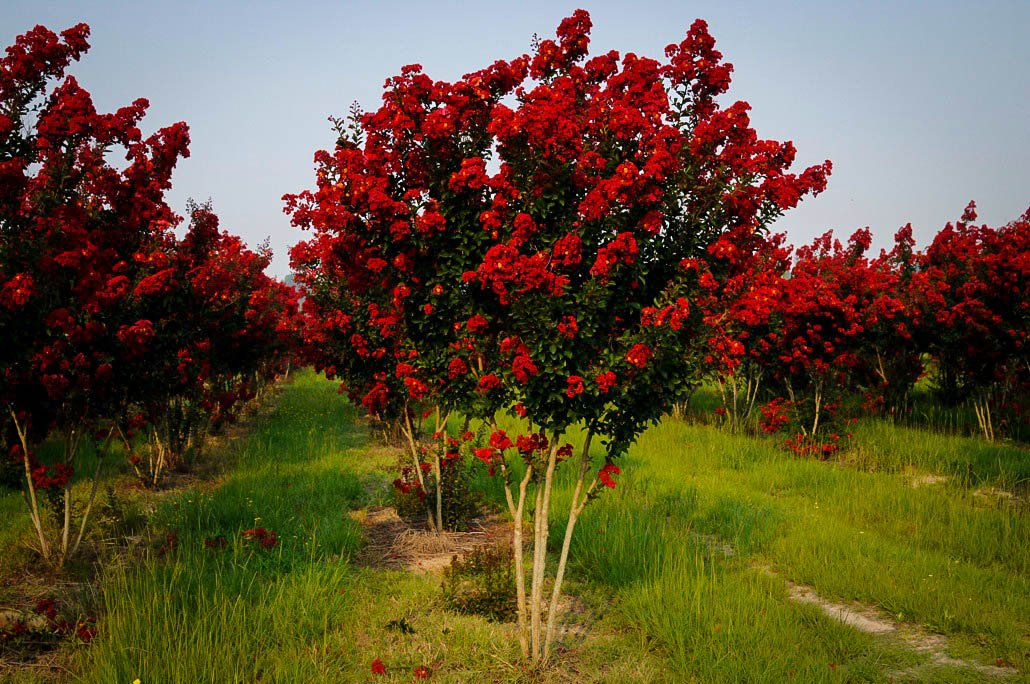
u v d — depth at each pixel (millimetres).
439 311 5547
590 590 6703
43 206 6262
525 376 4730
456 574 6688
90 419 7402
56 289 6484
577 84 5570
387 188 5664
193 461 12281
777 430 14992
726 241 4926
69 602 5949
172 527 8000
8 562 6645
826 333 13844
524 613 5262
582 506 5336
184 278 8102
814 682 4785
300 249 9891
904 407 15758
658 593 5930
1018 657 5172
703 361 5062
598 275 4797
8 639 5168
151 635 5000
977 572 6891
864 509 9195
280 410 19609
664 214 5102
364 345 9156
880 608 6289
